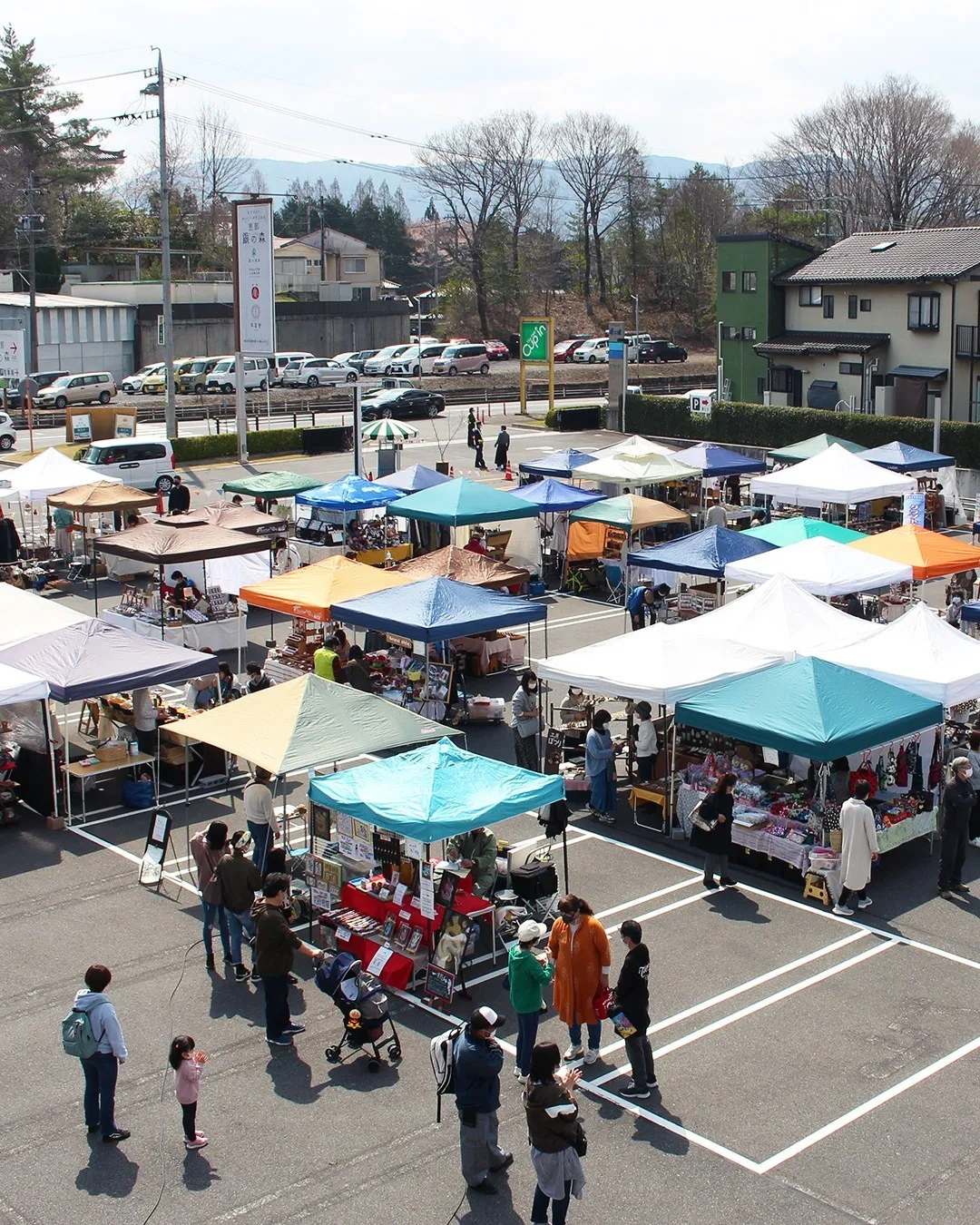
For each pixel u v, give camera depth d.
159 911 14.45
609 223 114.06
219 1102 10.64
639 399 56.66
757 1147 9.88
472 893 12.88
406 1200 9.31
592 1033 11.07
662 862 15.65
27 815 17.36
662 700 15.98
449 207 105.56
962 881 14.98
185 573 28.41
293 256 110.31
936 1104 10.44
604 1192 9.34
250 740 14.51
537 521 31.03
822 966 12.87
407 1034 11.71
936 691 16.08
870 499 31.03
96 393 62.97
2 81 88.44
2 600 19.72
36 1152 9.99
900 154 89.88
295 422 54.12
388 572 22.48
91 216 93.25
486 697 21.70
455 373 79.12
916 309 52.56
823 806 14.70
